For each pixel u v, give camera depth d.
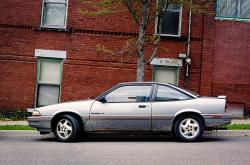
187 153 9.31
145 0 13.93
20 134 12.95
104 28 17.62
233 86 17.86
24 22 17.66
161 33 17.72
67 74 17.59
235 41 17.98
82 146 10.52
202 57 17.62
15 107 17.53
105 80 17.56
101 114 11.29
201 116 11.17
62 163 8.18
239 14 18.11
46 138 12.35
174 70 17.72
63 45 17.62
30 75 17.61
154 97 11.35
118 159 8.59
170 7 17.84
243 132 12.98
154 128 11.27
